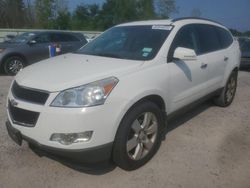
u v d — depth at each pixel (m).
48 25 45.12
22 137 3.47
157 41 4.37
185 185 3.52
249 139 4.82
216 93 5.82
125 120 3.48
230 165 3.98
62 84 3.29
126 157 3.59
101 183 3.53
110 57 4.27
